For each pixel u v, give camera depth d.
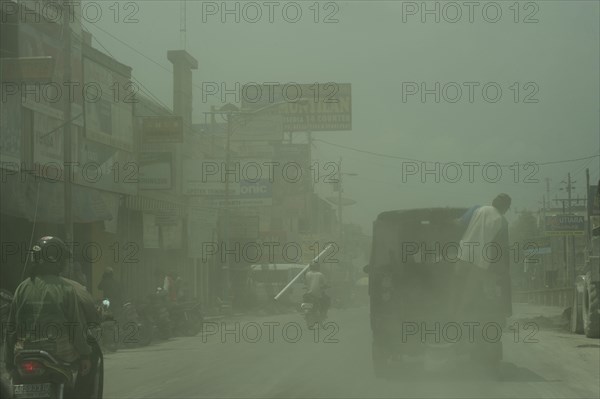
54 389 7.68
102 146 27.92
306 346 20.25
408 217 15.20
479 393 12.01
